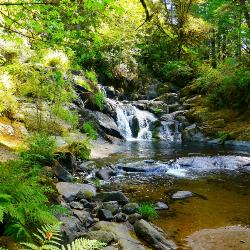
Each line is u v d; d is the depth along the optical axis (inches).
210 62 1136.2
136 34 1037.2
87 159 455.2
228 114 767.1
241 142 658.8
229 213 280.5
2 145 380.5
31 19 257.4
